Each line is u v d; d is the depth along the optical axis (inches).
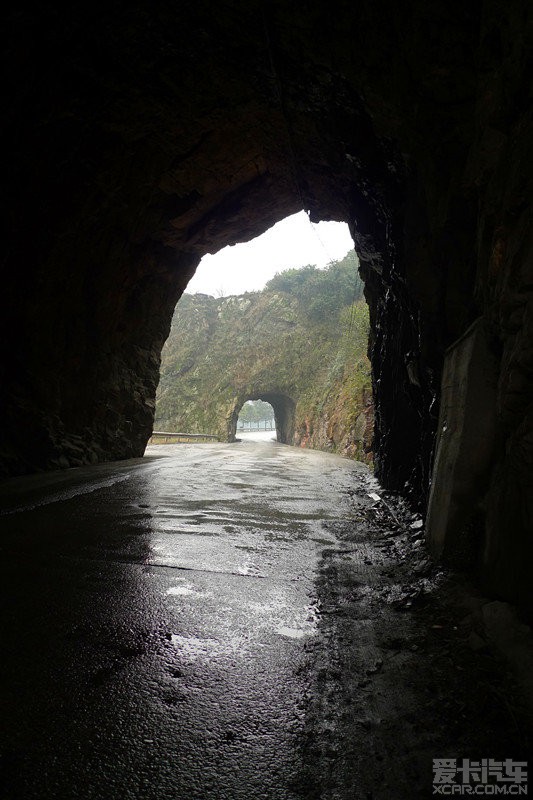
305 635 118.2
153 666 102.2
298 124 311.1
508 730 80.4
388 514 271.6
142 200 449.4
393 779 71.4
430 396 247.4
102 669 100.5
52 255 398.3
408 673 99.9
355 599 142.1
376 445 462.0
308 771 73.1
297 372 1656.0
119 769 72.9
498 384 132.7
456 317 191.5
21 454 410.9
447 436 170.7
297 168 383.2
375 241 322.0
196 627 120.9
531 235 104.9
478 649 105.5
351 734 81.6
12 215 340.8
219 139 378.0
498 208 132.1
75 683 95.1
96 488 332.2
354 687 95.5
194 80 297.0
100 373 518.3
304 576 160.9
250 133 366.6
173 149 392.8
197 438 1471.5
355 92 228.4
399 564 173.3
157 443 1125.7
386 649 110.8
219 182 450.9
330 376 1400.1
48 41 265.4
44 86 290.0
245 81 287.1
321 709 88.4
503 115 125.3
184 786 69.8
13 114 291.0
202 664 103.7
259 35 235.5
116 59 282.2
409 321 285.9
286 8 203.5
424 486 246.2
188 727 82.9
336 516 263.3
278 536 213.3
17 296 385.1
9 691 91.7
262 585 151.4
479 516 144.3
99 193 400.8
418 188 216.5
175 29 253.4
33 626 118.3
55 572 155.9
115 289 503.5
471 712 86.0
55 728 81.7
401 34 162.6
